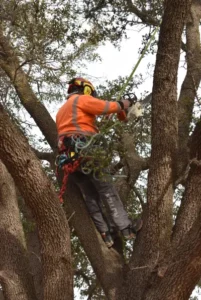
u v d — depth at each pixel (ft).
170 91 19.03
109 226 19.83
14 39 21.13
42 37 21.08
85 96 18.48
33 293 18.88
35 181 16.51
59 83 22.71
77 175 19.38
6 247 19.49
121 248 19.97
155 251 18.33
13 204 20.44
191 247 16.16
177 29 18.83
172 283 16.30
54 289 17.06
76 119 18.25
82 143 17.99
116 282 18.95
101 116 19.84
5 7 21.24
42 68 21.71
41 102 23.80
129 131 24.34
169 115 19.02
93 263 19.40
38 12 21.56
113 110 18.15
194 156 18.93
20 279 18.84
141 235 18.93
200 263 16.11
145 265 18.34
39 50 21.02
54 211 16.96
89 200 19.61
